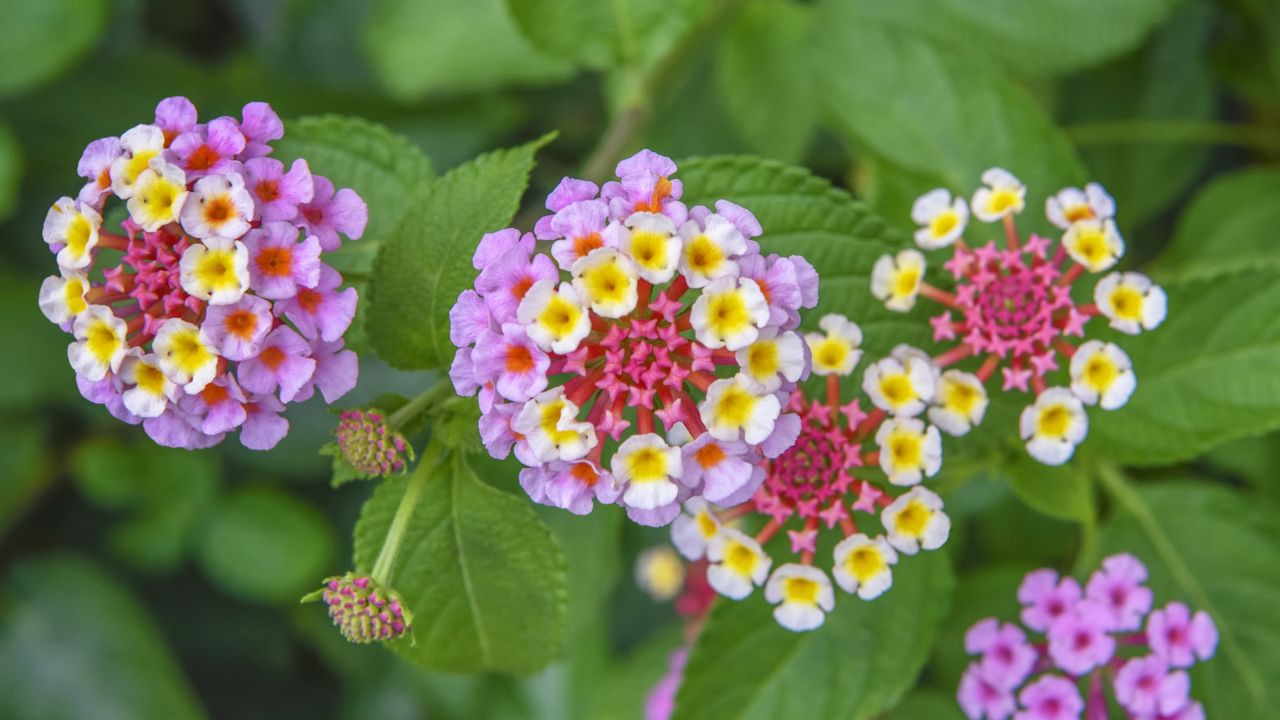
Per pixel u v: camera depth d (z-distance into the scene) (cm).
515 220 47
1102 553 40
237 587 46
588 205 35
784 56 44
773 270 35
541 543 37
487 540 37
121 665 47
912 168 40
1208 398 38
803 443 36
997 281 37
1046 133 40
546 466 34
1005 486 39
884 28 40
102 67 47
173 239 35
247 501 47
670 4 40
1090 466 39
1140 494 40
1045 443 37
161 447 47
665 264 34
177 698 47
